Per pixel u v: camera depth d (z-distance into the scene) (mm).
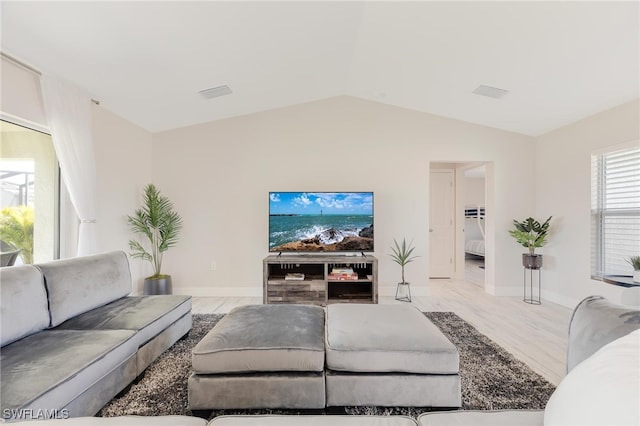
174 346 2469
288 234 3871
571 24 2139
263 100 3885
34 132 2605
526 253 4090
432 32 2562
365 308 2227
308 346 1654
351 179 4172
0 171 2361
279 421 927
